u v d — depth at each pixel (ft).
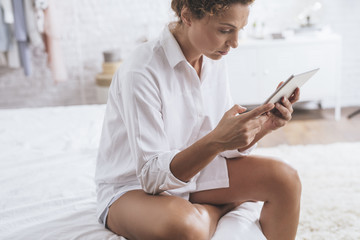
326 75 10.96
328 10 11.73
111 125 3.91
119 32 12.34
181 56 3.68
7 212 4.27
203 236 3.32
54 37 11.37
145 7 12.15
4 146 6.10
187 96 3.87
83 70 12.64
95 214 4.15
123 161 3.88
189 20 3.38
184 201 3.50
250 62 10.93
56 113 7.61
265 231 3.97
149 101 3.49
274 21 11.99
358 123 10.78
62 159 5.60
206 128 4.22
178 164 3.26
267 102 3.27
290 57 10.86
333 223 5.72
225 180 4.00
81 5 12.09
